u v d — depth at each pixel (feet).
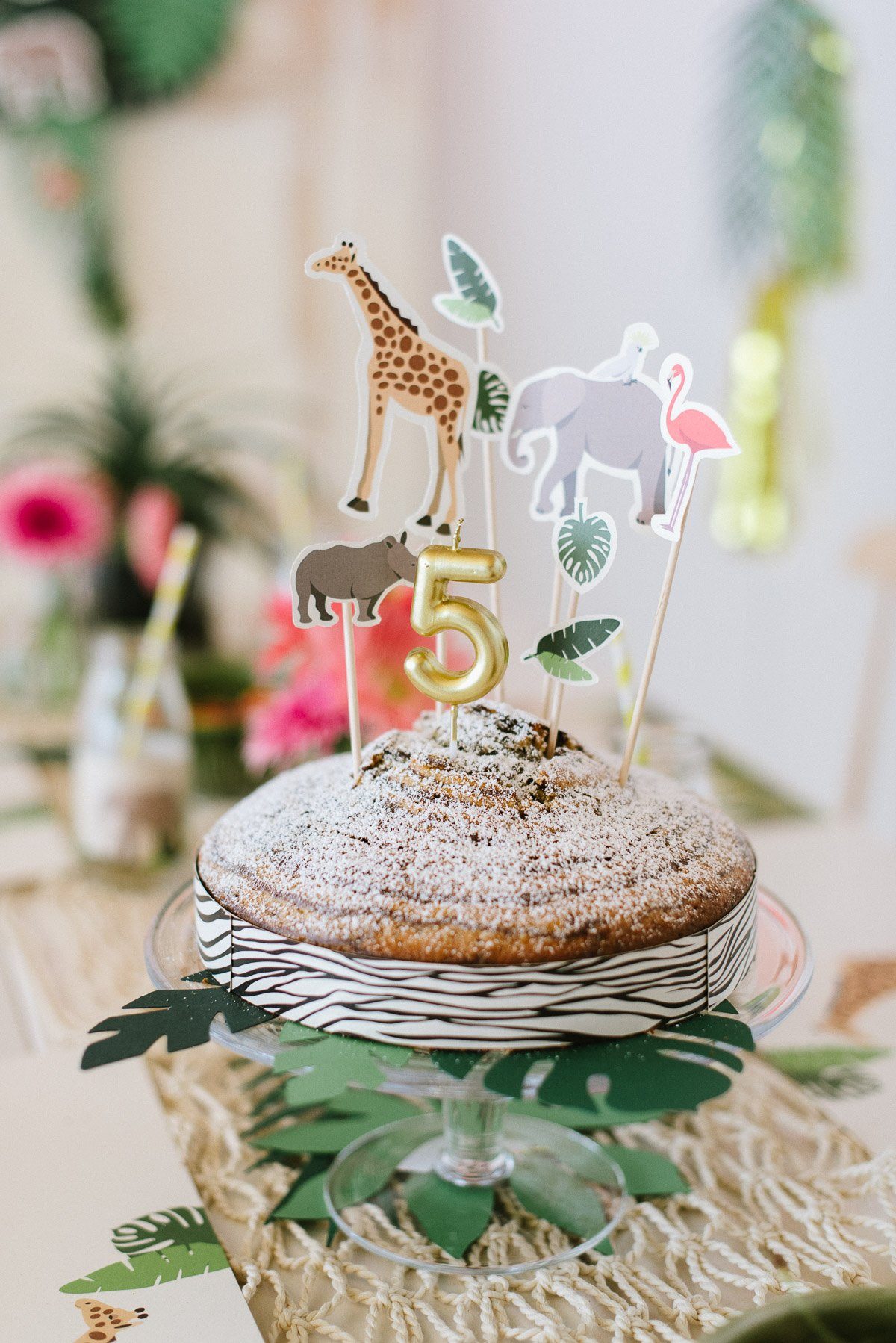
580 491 2.82
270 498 9.75
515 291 10.36
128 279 9.55
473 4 9.82
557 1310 2.53
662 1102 2.35
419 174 10.39
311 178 9.87
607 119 8.98
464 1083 2.41
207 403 9.82
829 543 7.73
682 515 2.70
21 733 5.13
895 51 6.84
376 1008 2.49
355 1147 2.87
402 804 2.65
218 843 2.75
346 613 2.76
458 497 2.89
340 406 10.34
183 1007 2.58
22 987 3.42
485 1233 2.68
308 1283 2.57
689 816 2.77
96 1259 2.60
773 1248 2.64
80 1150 2.85
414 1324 2.49
